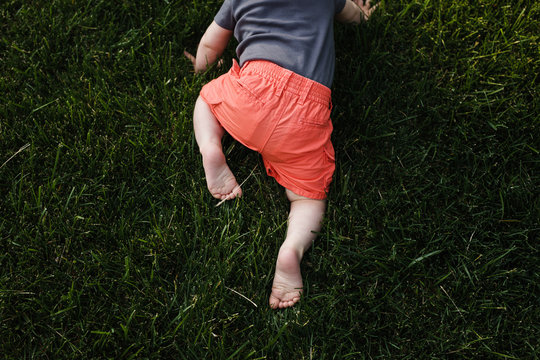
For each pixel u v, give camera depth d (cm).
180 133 217
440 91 229
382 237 203
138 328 185
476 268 198
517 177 213
